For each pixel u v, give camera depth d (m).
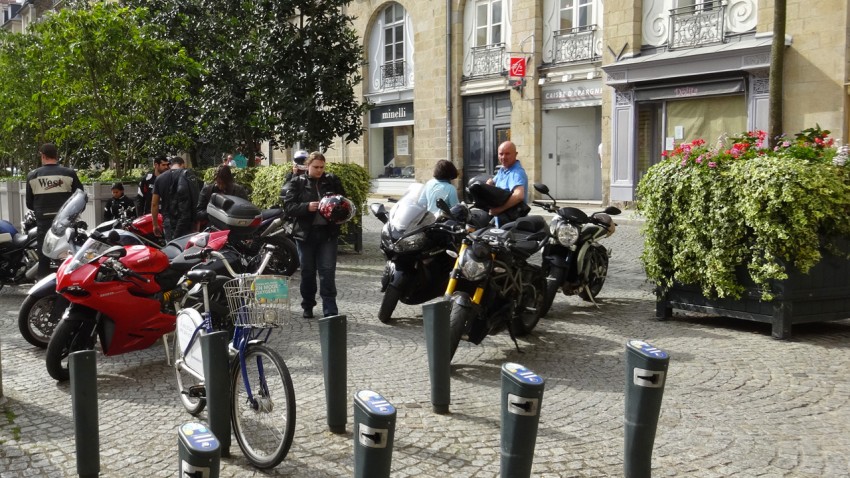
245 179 16.52
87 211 17.19
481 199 9.23
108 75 17.20
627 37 21.48
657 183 8.45
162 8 19.64
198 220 11.62
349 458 4.95
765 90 18.52
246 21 17.80
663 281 8.77
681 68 19.89
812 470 4.68
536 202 9.55
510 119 26.14
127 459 5.03
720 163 8.01
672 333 8.17
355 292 10.87
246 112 18.50
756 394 6.10
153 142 20.50
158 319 7.06
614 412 5.79
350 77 18.59
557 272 8.92
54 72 17.88
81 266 6.82
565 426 5.49
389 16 30.62
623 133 21.89
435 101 28.34
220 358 4.85
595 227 9.32
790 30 18.11
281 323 4.80
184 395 5.86
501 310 7.17
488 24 26.55
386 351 7.62
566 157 25.02
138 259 7.00
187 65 17.84
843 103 17.41
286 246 11.79
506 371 3.83
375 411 3.39
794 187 7.42
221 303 6.23
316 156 8.88
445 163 9.58
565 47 23.98
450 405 5.96
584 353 7.49
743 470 4.70
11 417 5.88
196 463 2.95
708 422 5.51
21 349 8.04
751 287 7.90
